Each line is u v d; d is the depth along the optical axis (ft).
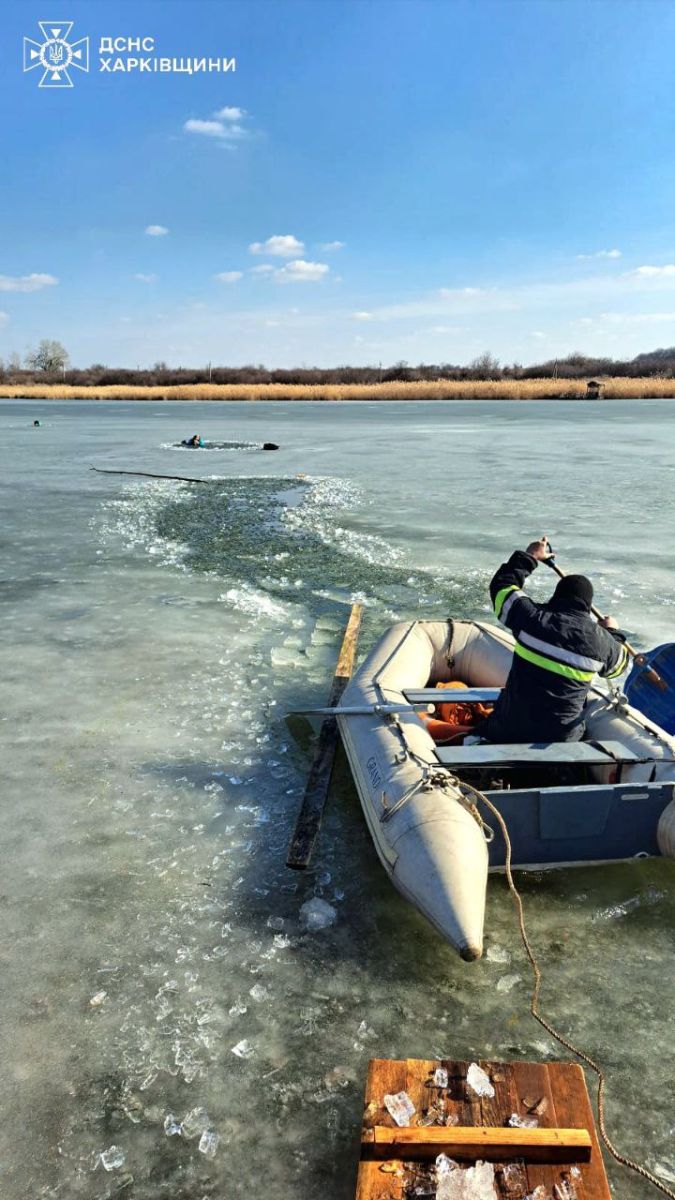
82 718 17.22
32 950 10.41
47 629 23.16
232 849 12.57
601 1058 8.75
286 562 31.37
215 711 17.60
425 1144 6.93
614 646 12.51
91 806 13.78
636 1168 7.34
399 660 15.80
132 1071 8.64
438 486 50.47
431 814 10.44
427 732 13.23
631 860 11.46
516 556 13.14
